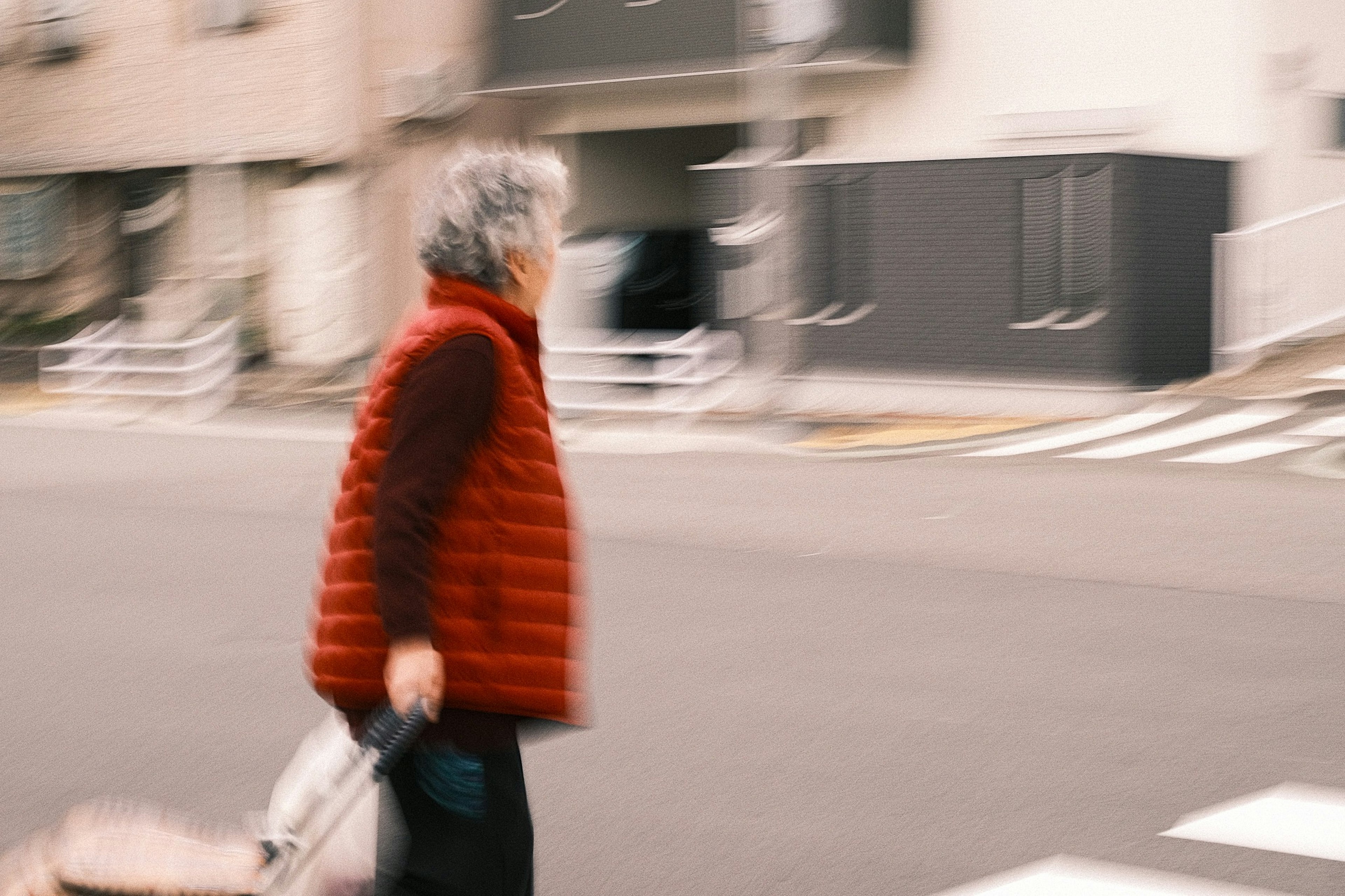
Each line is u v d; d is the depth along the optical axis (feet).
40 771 19.81
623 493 46.06
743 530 39.24
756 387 67.72
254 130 87.97
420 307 11.09
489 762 10.67
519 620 10.55
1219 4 68.90
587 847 17.03
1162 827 17.58
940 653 25.88
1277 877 16.12
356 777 10.16
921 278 66.90
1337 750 20.45
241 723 21.94
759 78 73.87
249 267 89.51
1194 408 60.85
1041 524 39.47
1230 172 67.26
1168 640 26.78
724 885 15.94
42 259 96.99
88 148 94.02
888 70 75.97
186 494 46.75
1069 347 63.82
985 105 73.72
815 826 17.65
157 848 10.62
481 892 10.64
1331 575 32.45
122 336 80.69
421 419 10.25
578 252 85.61
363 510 10.61
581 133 86.63
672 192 85.56
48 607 30.09
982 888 15.83
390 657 10.31
